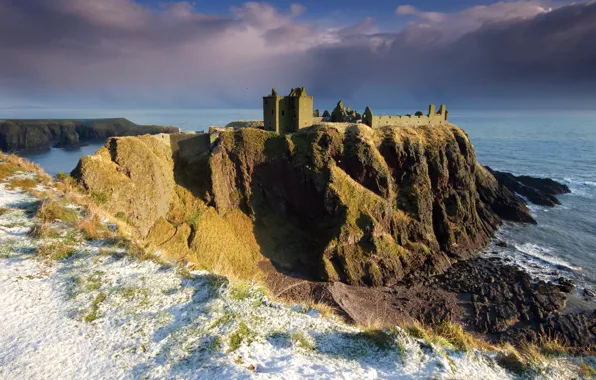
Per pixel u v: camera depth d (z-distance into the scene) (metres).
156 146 66.50
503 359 11.84
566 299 54.81
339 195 68.62
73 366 10.03
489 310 52.00
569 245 76.56
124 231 23.17
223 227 66.44
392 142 77.94
